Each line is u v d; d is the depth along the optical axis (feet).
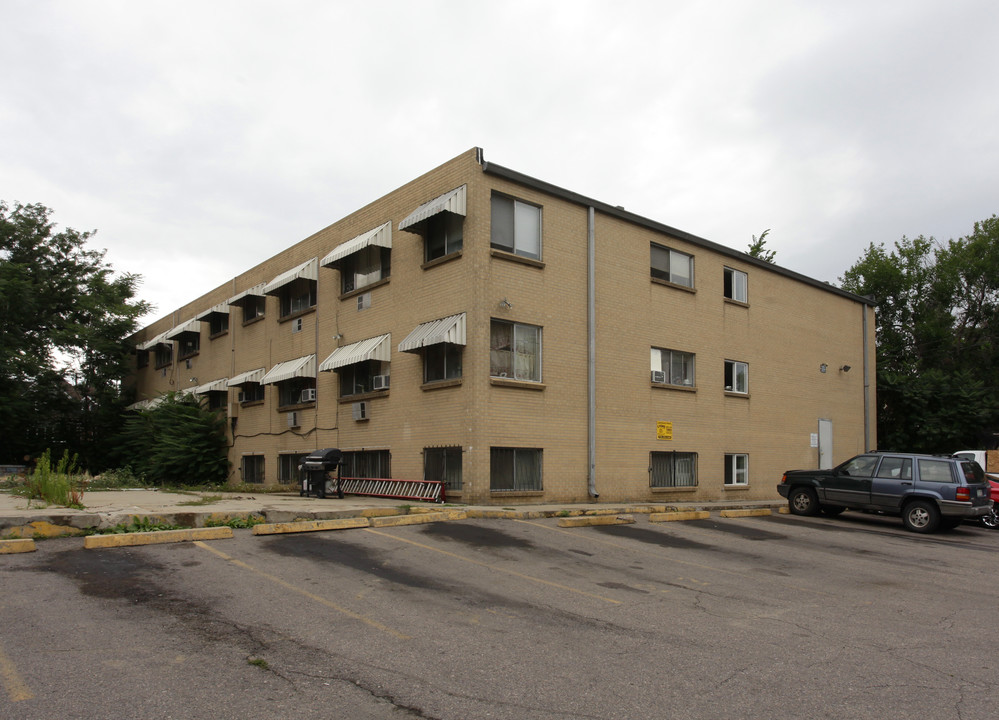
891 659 21.01
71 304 119.75
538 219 58.18
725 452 72.38
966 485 51.80
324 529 37.76
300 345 76.23
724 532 47.19
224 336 93.66
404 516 42.45
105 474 87.61
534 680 18.12
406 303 60.34
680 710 16.46
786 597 29.09
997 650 22.41
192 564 28.73
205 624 21.45
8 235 115.24
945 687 18.69
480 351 52.54
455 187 55.83
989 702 17.63
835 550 42.22
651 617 24.82
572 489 57.67
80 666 17.71
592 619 24.22
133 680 16.98
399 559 32.04
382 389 61.98
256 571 28.17
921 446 98.22
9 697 15.74
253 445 84.53
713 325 72.84
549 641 21.49
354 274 68.44
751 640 22.41
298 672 17.99
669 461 66.64
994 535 52.70
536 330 56.90
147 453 94.53
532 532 41.65
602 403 60.80
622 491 61.57
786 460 79.77
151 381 117.29
